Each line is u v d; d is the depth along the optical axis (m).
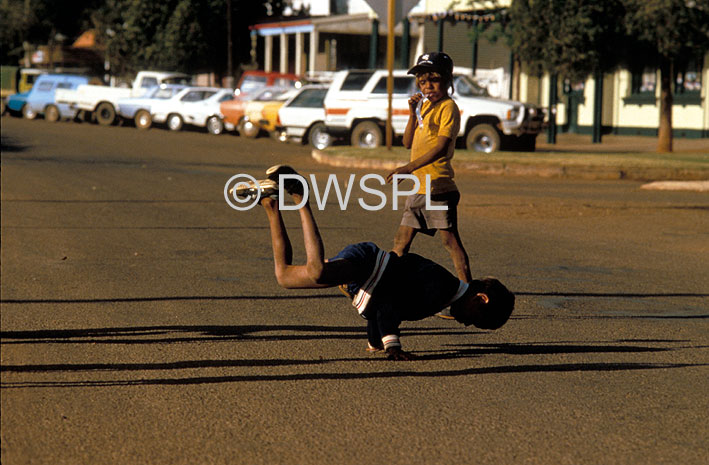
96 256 15.77
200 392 8.02
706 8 35.50
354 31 71.75
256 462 6.36
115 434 6.96
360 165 33.12
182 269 14.52
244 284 13.27
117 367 8.86
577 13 38.53
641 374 8.68
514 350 9.58
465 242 17.38
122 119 56.03
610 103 56.66
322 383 8.29
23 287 13.09
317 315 11.22
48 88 58.72
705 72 50.59
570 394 8.00
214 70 76.56
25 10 95.94
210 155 38.28
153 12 74.00
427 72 10.76
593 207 22.58
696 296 12.65
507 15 44.03
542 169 30.86
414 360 9.09
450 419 7.30
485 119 37.34
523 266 14.90
